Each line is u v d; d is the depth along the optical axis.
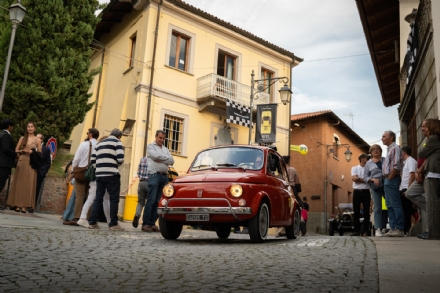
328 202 29.91
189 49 20.09
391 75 19.67
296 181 11.07
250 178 6.95
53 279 3.54
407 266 4.14
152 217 9.38
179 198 6.82
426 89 10.16
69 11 16.42
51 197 14.83
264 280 3.54
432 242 6.39
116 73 20.81
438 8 8.55
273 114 19.59
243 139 21.86
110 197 8.90
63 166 17.02
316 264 4.36
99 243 6.16
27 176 10.82
